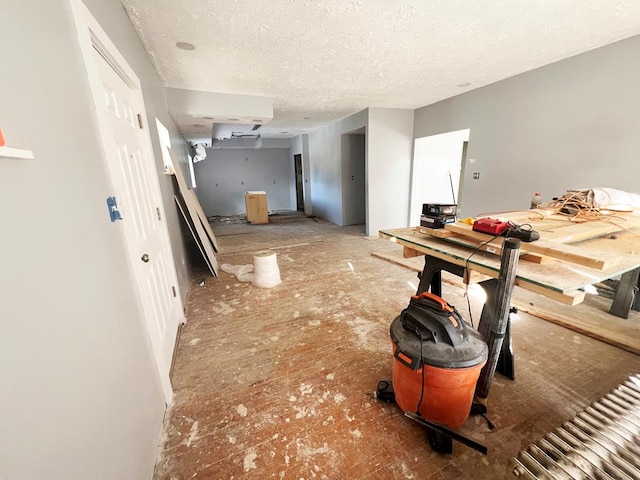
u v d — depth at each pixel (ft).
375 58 9.04
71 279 2.45
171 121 12.60
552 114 10.16
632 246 4.63
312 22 6.72
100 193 3.35
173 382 5.57
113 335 3.17
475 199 13.51
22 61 2.11
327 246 15.96
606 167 9.00
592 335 6.57
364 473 3.78
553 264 4.10
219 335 7.25
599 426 3.15
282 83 11.37
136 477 3.25
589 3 6.25
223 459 4.00
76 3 3.14
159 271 6.26
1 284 1.66
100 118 3.53
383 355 6.27
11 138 1.88
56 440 1.98
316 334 7.16
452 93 13.53
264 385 5.44
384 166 17.22
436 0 5.97
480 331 5.27
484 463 3.89
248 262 13.48
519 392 5.06
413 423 4.53
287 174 33.53
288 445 4.20
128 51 5.82
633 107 8.25
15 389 1.67
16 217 1.86
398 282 10.41
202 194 30.71
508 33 7.60
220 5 5.93
